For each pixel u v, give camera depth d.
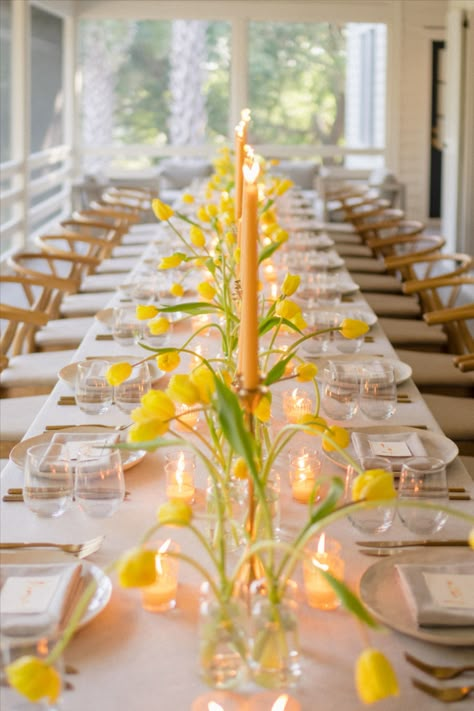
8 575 1.64
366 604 1.62
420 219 12.91
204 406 1.61
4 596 1.58
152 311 2.00
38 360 3.99
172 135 12.43
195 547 1.84
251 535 1.50
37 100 10.96
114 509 1.93
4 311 3.87
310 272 4.66
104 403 2.58
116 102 12.31
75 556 1.78
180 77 12.25
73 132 12.30
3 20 9.34
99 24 12.10
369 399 2.53
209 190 5.10
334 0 12.17
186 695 1.41
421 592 1.61
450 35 9.70
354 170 12.73
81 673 1.45
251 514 1.50
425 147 12.71
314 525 1.27
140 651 1.51
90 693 1.41
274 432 2.42
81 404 2.57
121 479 1.94
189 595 1.67
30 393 3.80
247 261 1.37
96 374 2.58
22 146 9.77
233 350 2.20
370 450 2.28
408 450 2.29
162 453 2.31
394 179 10.62
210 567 1.76
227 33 12.20
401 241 6.16
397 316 5.07
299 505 2.03
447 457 2.28
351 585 1.71
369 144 12.69
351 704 1.39
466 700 1.40
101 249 6.59
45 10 11.08
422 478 1.86
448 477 2.19
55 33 11.65
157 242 5.53
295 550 1.18
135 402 2.51
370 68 12.47
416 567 1.70
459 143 9.48
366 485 1.30
